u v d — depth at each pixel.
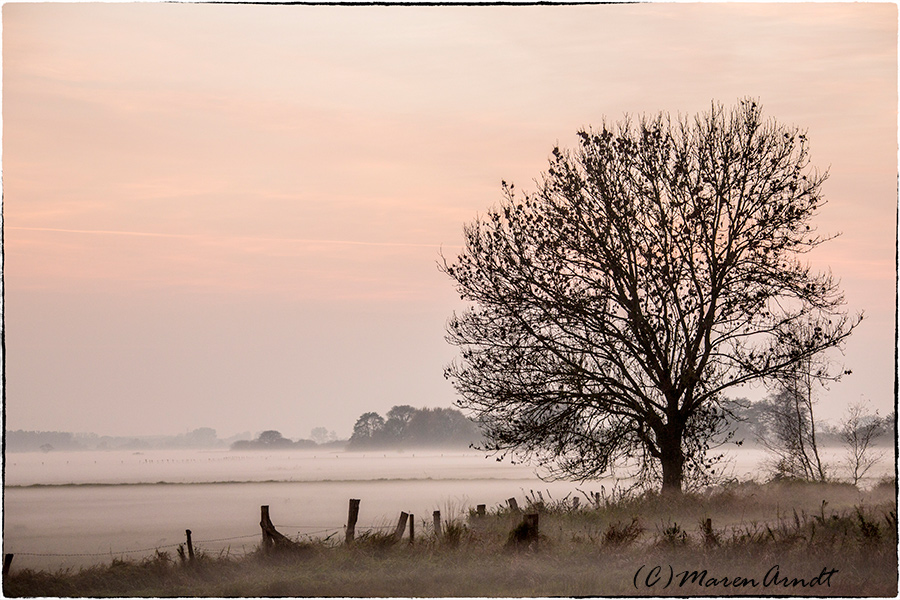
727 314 53.91
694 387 54.47
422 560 33.28
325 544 37.88
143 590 32.44
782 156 55.16
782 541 31.38
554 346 54.59
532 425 53.69
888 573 28.27
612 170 56.41
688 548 32.56
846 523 35.28
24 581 34.53
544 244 55.16
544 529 42.16
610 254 54.16
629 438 54.28
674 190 55.56
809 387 66.81
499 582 29.86
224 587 31.34
